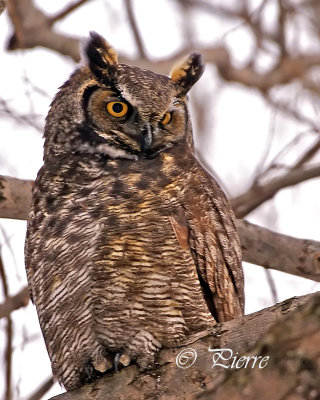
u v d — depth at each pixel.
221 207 9.84
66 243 9.10
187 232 9.18
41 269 9.30
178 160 10.17
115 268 8.87
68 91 10.79
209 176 10.26
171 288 8.89
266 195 11.96
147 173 9.73
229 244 9.77
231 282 9.81
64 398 8.34
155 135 10.58
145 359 8.72
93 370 9.12
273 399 5.38
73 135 10.52
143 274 8.87
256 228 10.85
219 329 7.70
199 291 9.02
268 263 10.91
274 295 10.98
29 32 15.50
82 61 11.01
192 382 7.72
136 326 8.86
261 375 5.49
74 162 10.20
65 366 9.35
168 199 9.32
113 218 9.05
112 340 8.93
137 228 8.98
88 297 8.93
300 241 10.82
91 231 9.02
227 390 5.65
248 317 7.58
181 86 11.43
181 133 10.95
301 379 5.30
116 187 9.39
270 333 5.61
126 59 16.06
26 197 10.62
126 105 10.69
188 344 7.86
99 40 11.14
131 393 8.09
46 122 10.85
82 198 9.45
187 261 9.00
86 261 8.94
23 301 11.13
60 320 9.20
